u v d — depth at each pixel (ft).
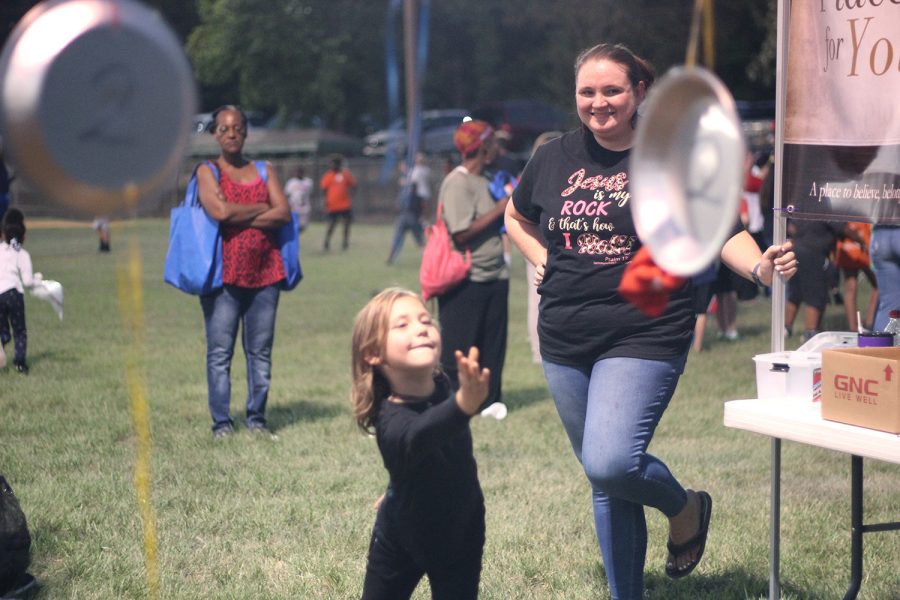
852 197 13.67
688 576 16.69
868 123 13.48
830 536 18.57
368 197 148.97
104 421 27.45
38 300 54.39
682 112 5.64
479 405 10.07
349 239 106.73
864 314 47.32
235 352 39.29
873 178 13.44
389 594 11.90
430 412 10.32
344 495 21.08
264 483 21.83
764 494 21.26
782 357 13.98
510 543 18.24
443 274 27.35
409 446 10.40
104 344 40.57
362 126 180.55
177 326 46.11
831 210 13.92
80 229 113.29
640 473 12.73
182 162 6.72
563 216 13.30
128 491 21.06
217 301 25.59
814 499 20.90
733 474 22.88
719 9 128.26
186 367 35.86
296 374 35.24
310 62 171.22
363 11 169.99
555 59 141.18
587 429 12.84
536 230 14.48
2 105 5.97
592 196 13.14
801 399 13.74
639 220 5.67
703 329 39.11
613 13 131.13
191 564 17.30
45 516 19.26
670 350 12.89
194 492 21.20
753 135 89.20
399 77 173.88
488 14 170.50
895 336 13.64
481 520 11.71
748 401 13.82
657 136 5.65
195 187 25.27
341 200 90.38
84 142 6.13
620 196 12.97
